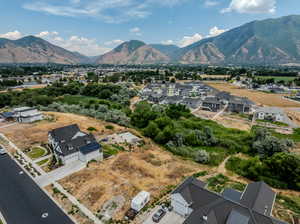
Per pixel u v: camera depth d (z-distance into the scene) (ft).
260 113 238.68
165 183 103.09
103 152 138.72
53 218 77.77
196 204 75.66
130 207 84.84
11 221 76.23
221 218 66.74
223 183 106.22
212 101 285.23
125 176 108.17
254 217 64.44
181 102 306.55
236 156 143.02
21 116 198.70
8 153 134.41
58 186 98.32
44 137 161.38
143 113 211.41
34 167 116.57
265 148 139.23
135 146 150.92
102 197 90.27
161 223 75.97
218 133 182.29
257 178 109.60
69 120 209.05
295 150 149.28
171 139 159.74
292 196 97.09
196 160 131.03
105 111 244.22
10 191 94.27
